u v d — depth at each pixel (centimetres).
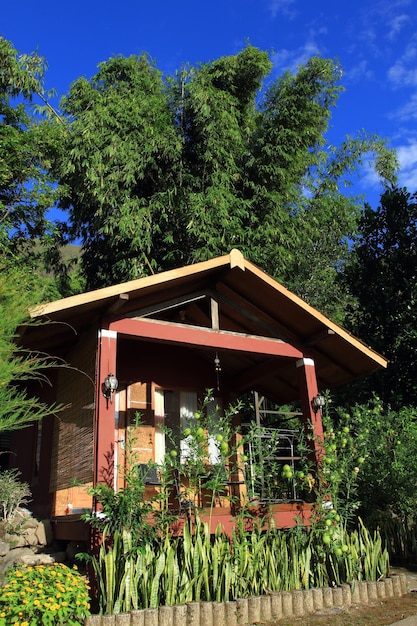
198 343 852
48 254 1805
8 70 1527
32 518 851
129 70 1662
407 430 1036
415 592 716
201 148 1556
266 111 1802
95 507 661
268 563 652
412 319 1270
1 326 605
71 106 1609
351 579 688
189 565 592
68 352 938
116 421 969
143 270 1509
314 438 839
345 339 934
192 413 1064
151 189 1603
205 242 1497
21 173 1398
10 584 501
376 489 974
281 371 1072
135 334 800
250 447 781
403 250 1341
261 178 1680
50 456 954
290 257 1688
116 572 567
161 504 653
